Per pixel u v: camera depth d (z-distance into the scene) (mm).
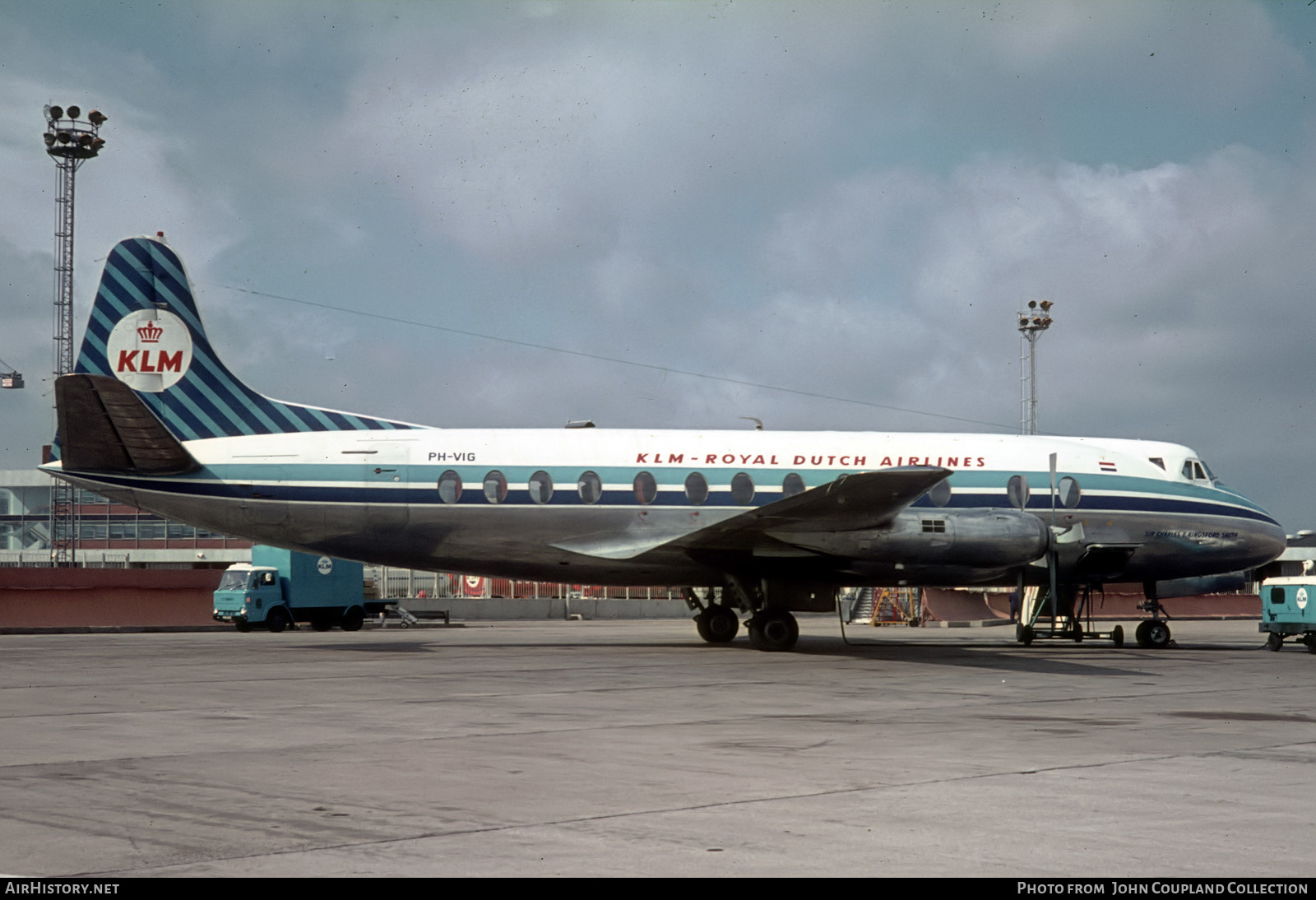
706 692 13734
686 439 21797
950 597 42438
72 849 5684
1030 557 19891
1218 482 24203
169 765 8203
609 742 9422
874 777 7789
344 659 18938
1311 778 7758
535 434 21359
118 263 21125
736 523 18594
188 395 20938
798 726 10555
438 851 5648
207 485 20297
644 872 5273
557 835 6008
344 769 8047
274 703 12266
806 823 6316
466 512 20641
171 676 15555
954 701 12844
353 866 5359
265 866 5355
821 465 21828
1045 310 48250
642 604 47344
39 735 9773
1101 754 8828
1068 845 5816
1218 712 11820
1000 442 23047
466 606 44406
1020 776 7832
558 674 16125
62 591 30875
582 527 20938
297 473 20453
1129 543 23078
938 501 22188
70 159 41375
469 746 9180
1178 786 7461
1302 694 13938
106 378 18188
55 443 20859
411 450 20750
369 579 47688
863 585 20828
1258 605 47844
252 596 29922
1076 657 20422
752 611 21047
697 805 6781
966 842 5867
